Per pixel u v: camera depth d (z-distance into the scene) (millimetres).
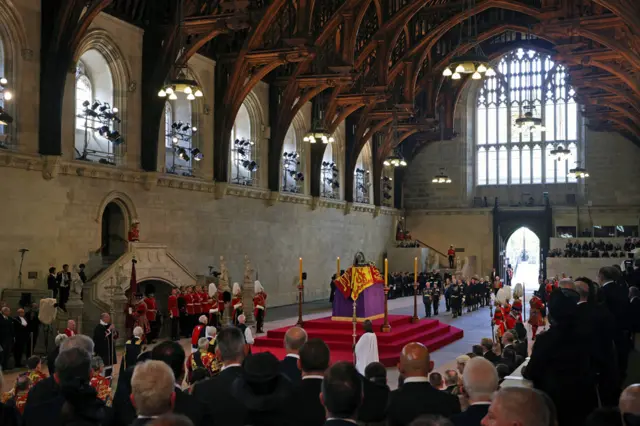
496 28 38312
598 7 25953
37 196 22625
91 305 22922
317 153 40562
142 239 27375
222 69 32094
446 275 45562
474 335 27141
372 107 42031
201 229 31000
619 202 47562
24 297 20781
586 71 31844
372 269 24141
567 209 48938
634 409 3982
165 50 26969
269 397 5156
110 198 25828
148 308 23609
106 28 25734
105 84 26656
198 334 14977
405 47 36156
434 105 41344
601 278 8000
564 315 5598
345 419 4363
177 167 30094
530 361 5789
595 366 5680
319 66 33312
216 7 27516
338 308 23359
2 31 21984
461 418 5023
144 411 4371
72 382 5102
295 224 38969
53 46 22750
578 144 49344
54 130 22797
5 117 20094
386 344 20797
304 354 5676
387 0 32562
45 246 22875
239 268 33656
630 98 32312
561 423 5523
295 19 29094
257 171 35406
